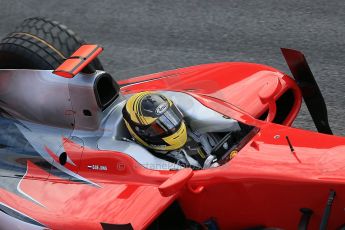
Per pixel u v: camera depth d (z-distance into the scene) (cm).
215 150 1853
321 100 2050
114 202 1775
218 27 3123
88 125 1928
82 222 1753
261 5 3250
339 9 3136
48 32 2098
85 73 1898
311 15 3116
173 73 2388
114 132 1892
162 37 3106
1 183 1958
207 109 1967
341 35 2939
